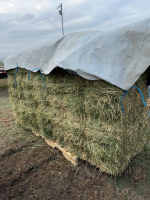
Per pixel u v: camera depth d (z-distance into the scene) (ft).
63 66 6.95
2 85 37.55
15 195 7.23
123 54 5.96
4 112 18.10
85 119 7.94
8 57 13.14
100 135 7.32
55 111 9.64
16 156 10.05
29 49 10.73
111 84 6.43
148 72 7.91
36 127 12.05
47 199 6.97
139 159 9.23
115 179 7.82
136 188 7.32
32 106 11.80
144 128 9.32
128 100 6.93
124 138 7.36
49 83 9.33
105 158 7.55
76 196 7.04
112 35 6.20
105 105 6.92
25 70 11.38
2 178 8.14
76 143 8.51
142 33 5.50
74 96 8.21
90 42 6.64
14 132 13.21
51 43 8.95
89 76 6.49
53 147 10.65
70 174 8.33
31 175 8.41
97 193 7.13
